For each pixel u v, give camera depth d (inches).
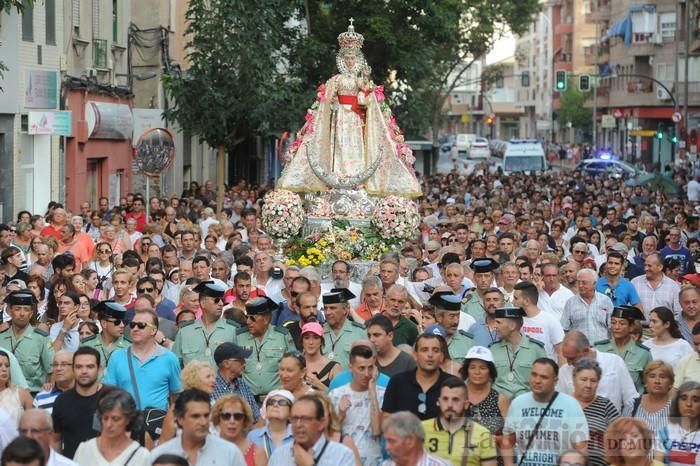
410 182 1496.1
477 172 4416.8
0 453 579.8
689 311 951.6
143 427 684.7
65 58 1990.7
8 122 1815.9
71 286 989.8
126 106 2250.2
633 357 843.4
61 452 690.2
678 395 631.2
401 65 2886.3
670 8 5196.9
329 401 606.2
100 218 1614.2
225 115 2100.1
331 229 1414.9
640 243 1531.7
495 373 701.3
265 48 2111.2
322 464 587.2
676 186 2839.6
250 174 3422.7
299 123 2298.2
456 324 845.8
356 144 1488.7
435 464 588.1
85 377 682.8
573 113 7012.8
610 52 6053.2
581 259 1259.2
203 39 2092.8
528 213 1870.1
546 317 876.6
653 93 5211.6
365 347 673.0
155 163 1732.3
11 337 845.2
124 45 2330.2
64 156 2009.1
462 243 1414.9
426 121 3051.2
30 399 735.7
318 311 966.4
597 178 3312.0
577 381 685.3
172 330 920.9
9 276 1096.8
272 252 1346.0
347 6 2847.0
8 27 1800.0
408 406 673.6
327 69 2763.3
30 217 1434.5
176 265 1208.8
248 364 837.2
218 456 593.9
